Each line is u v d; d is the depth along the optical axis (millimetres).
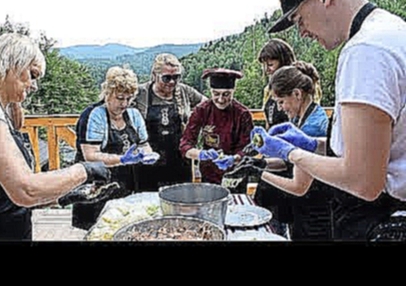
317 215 1449
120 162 2215
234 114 2645
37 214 1559
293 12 1264
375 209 1120
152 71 2721
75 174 1449
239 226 1479
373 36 1064
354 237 1080
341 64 1119
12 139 1336
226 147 2611
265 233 1398
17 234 1257
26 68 1637
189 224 1189
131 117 2455
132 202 1737
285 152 1377
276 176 1837
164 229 1161
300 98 2053
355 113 1043
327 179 1190
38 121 2768
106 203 1688
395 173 1095
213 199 1562
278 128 1742
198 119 2654
